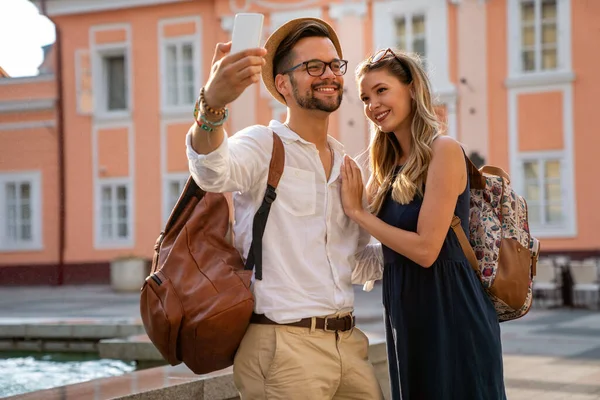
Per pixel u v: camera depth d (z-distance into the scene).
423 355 3.04
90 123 27.53
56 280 27.56
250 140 2.91
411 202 3.09
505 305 3.16
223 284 2.88
